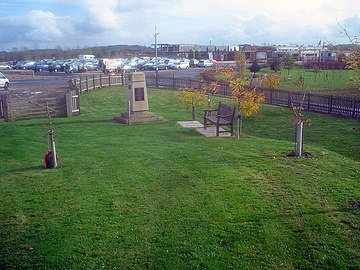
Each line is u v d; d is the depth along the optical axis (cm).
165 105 2600
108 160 1063
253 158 1064
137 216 693
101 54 12462
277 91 2741
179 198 772
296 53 9431
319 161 1036
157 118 1931
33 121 1988
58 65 6538
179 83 3728
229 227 650
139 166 991
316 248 588
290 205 738
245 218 682
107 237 619
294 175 912
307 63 6794
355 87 3819
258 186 837
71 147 1278
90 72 6303
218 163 1012
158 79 3991
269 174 918
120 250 583
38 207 741
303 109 2500
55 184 869
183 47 12006
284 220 675
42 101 2178
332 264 550
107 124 1858
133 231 639
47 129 1708
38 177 923
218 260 558
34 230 648
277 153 1125
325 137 1761
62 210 724
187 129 1678
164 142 1345
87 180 890
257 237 619
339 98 2378
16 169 1002
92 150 1212
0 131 1628
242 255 570
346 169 967
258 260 559
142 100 1931
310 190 816
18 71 6306
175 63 7381
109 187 839
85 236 623
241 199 764
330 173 932
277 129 1988
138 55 13012
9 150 1230
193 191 807
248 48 9769
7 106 2038
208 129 1681
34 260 561
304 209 720
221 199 764
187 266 545
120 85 3806
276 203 746
